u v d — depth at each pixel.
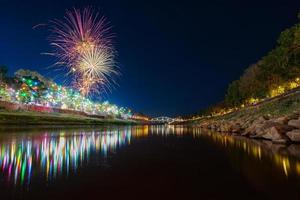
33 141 25.31
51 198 7.63
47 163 13.48
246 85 101.62
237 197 7.59
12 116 60.34
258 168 11.55
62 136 33.78
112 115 170.38
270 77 74.31
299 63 51.09
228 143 23.36
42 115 78.06
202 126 100.25
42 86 106.19
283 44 50.59
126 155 16.53
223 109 148.12
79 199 7.55
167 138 33.19
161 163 13.41
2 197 7.70
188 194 7.96
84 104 124.62
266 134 25.17
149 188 8.65
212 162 13.39
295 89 58.12
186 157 15.38
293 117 24.06
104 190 8.45
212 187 8.66
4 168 12.09
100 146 22.48
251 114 51.75
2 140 25.86
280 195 7.68
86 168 12.16
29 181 9.60
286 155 14.99
